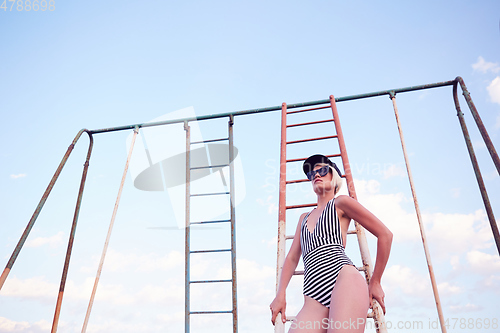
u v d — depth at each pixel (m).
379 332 2.29
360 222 2.10
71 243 4.30
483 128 3.46
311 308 2.00
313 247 2.13
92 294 3.85
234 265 4.30
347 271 1.97
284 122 4.18
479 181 3.49
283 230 3.08
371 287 2.02
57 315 3.92
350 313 1.78
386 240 1.99
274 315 2.34
